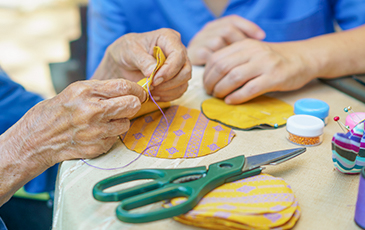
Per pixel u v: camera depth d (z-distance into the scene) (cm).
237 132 59
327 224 37
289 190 40
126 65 67
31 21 396
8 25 385
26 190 85
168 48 60
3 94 81
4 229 68
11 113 81
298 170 47
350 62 75
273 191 40
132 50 64
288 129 54
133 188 38
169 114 65
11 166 51
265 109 67
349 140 42
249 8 124
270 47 74
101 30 137
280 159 45
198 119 63
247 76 68
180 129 59
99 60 139
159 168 47
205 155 51
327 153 51
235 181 42
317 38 81
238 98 69
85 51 173
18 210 89
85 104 46
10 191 54
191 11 127
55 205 50
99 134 48
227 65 69
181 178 41
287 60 71
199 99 74
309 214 38
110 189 43
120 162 49
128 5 132
